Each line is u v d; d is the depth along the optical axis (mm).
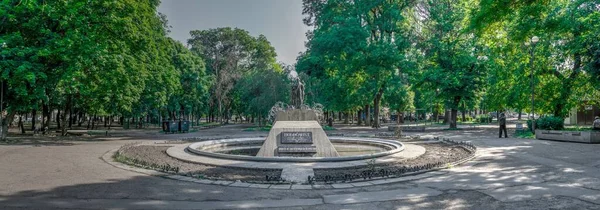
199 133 36125
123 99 32094
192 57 55812
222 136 29500
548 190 8508
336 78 44781
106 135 32031
